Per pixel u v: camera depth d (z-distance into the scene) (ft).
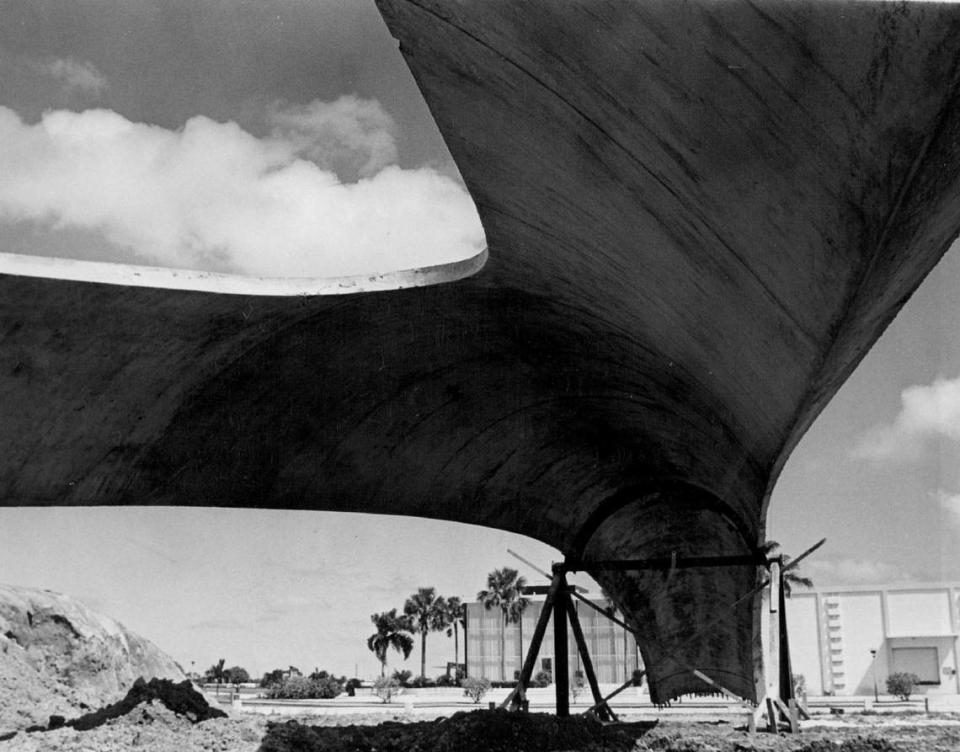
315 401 48.85
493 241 40.57
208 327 39.78
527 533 64.03
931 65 15.56
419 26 27.50
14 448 39.42
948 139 16.69
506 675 243.19
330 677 184.03
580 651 50.47
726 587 57.26
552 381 52.90
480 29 25.80
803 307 24.81
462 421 55.01
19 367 36.35
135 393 41.34
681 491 49.47
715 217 25.94
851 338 24.36
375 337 46.09
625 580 63.87
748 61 19.71
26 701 48.96
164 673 74.23
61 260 33.91
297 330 42.96
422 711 105.70
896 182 18.02
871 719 85.40
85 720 43.83
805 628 195.72
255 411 47.21
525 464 59.67
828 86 18.33
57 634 61.62
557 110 27.58
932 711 108.06
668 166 25.84
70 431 40.52
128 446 43.75
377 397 50.78
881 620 191.11
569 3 22.04
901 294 22.95
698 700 135.23
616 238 33.19
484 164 34.37
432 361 49.67
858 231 20.08
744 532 48.83
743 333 30.76
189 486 48.14
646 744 44.37
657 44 21.56
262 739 41.50
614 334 44.50
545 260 40.06
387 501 57.21
